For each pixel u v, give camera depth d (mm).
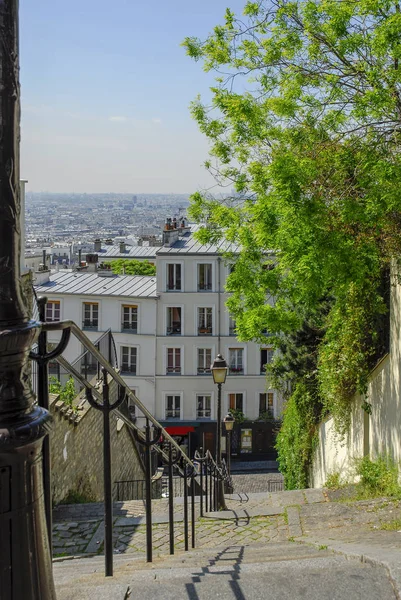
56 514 9977
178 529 9133
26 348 1917
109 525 4023
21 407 1937
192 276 39625
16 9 1804
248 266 11602
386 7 9094
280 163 9031
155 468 18578
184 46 11930
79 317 40812
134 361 40469
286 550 5949
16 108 1809
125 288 41094
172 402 40531
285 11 10398
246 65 11398
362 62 9789
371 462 10812
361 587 3029
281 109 10203
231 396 40625
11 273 1862
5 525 1933
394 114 9383
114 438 14359
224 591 2980
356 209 8625
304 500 10758
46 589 2041
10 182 1815
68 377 13719
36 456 2004
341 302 11711
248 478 36469
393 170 8359
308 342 16531
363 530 7637
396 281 9906
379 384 10898
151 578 3344
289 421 18875
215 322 39938
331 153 9617
